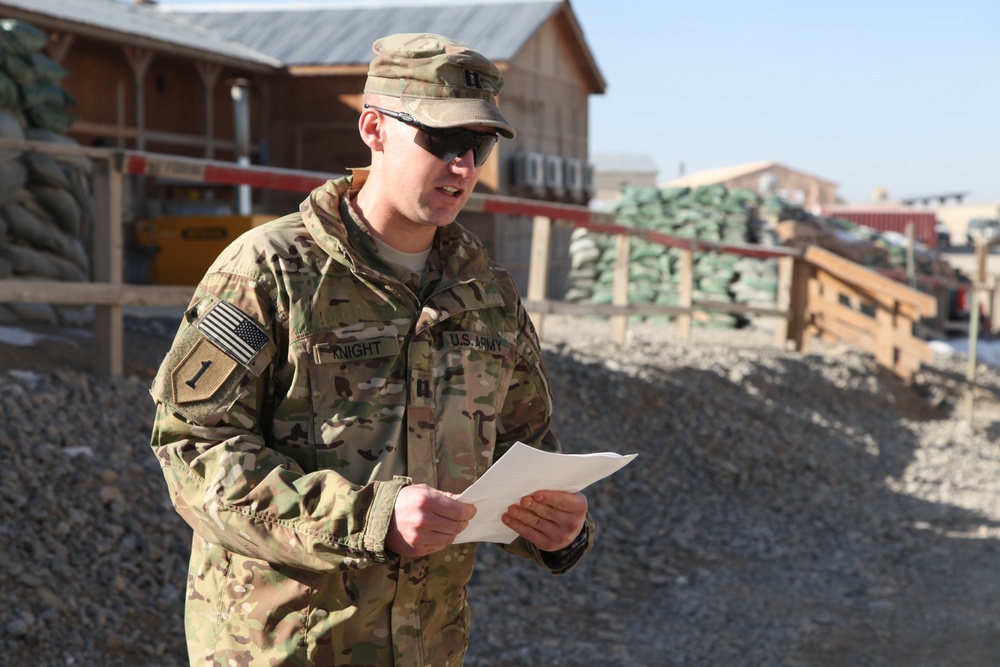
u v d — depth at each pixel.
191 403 1.58
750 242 12.66
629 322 12.81
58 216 6.20
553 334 9.86
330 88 15.60
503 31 16.78
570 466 1.59
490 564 5.09
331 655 1.64
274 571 1.63
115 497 4.16
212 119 14.93
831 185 68.25
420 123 1.61
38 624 3.42
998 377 12.98
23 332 5.57
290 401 1.63
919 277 16.55
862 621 4.99
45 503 3.93
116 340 5.09
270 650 1.63
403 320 1.70
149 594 3.85
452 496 1.52
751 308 10.92
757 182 64.88
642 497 6.45
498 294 1.84
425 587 1.73
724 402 8.27
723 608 5.05
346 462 1.64
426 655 1.73
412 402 1.68
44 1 12.52
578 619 4.79
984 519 7.03
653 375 8.20
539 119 17.77
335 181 1.77
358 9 17.77
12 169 5.90
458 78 1.63
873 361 11.52
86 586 3.72
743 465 7.30
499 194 16.11
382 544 1.47
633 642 4.56
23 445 4.16
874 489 7.65
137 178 10.09
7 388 4.52
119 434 4.61
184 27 16.42
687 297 10.20
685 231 12.67
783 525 6.50
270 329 1.62
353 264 1.66
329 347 1.64
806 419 8.87
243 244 1.67
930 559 6.01
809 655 4.54
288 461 1.60
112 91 13.62
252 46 16.22
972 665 4.45
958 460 8.98
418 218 1.67
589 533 1.88
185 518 1.60
